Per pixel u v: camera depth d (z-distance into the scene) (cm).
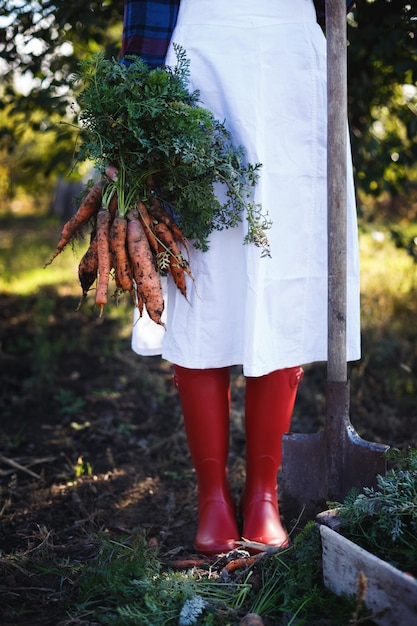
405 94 368
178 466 299
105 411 359
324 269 218
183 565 209
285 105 204
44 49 337
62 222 1054
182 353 215
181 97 196
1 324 511
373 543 180
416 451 193
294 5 204
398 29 292
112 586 188
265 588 189
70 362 428
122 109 195
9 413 360
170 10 209
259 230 198
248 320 204
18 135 401
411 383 359
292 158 207
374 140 359
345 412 205
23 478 291
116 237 199
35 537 232
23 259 775
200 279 211
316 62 206
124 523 249
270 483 232
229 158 198
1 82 377
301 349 218
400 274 500
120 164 202
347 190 212
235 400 361
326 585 181
